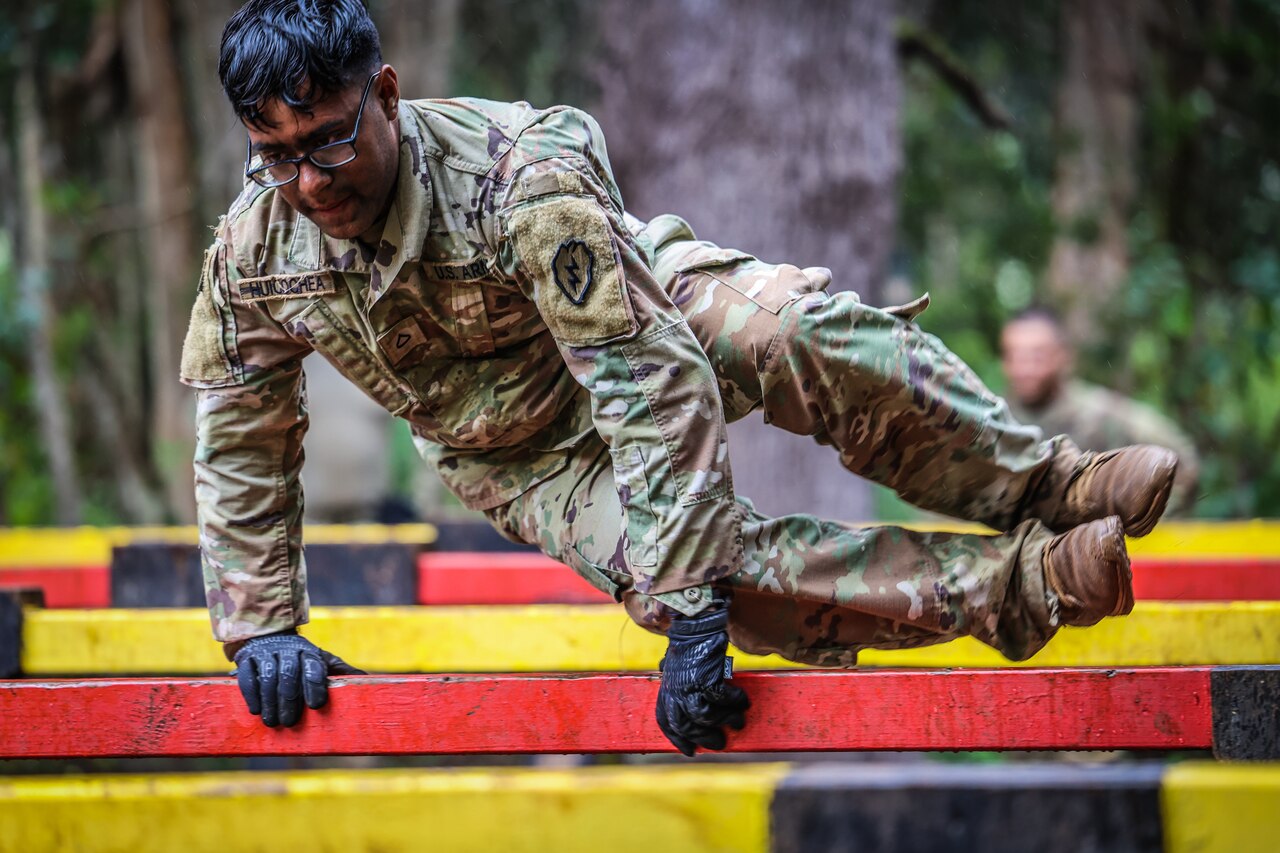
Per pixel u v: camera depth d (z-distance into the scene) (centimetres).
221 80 353
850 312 398
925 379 405
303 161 353
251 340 406
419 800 463
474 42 1812
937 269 2017
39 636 546
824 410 404
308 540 667
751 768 472
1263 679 384
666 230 425
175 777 488
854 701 389
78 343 1591
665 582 367
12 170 1597
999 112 1256
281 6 349
